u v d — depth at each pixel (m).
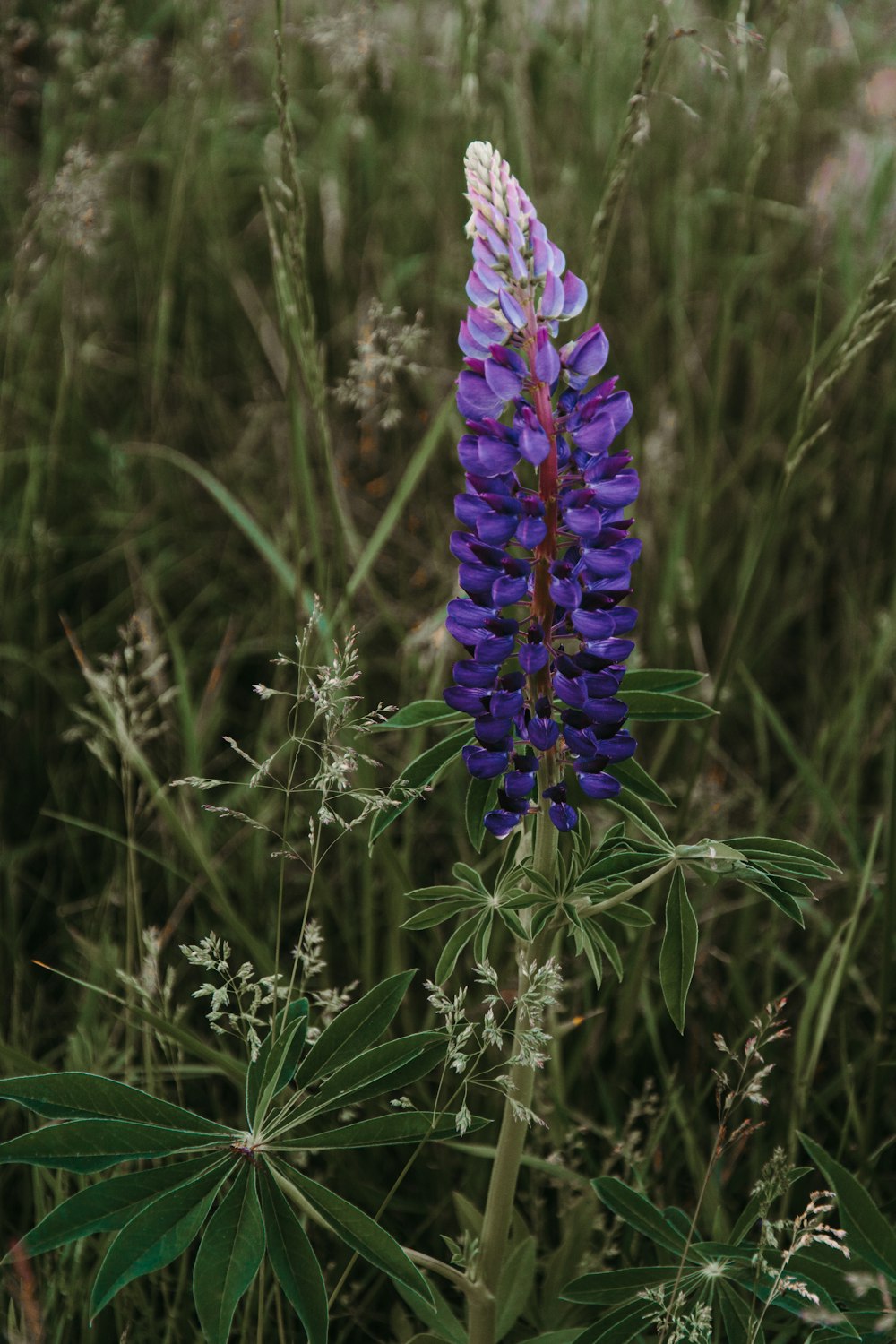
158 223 1.82
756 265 1.73
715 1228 1.07
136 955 1.21
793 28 1.89
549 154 1.76
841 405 1.59
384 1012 0.95
